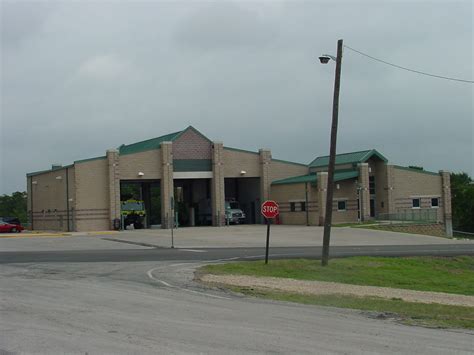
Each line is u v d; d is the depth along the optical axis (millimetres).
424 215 63344
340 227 56531
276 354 8742
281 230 55062
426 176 68062
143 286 17422
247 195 71812
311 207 62562
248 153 67188
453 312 13812
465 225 95562
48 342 9469
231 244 40906
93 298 14773
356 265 26109
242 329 10734
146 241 43625
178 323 11289
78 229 58250
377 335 10469
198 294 15930
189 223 69375
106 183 59719
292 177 69312
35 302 14016
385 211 65875
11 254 30984
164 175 61906
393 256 30891
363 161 64125
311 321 11867
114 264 24609
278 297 15836
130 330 10516
